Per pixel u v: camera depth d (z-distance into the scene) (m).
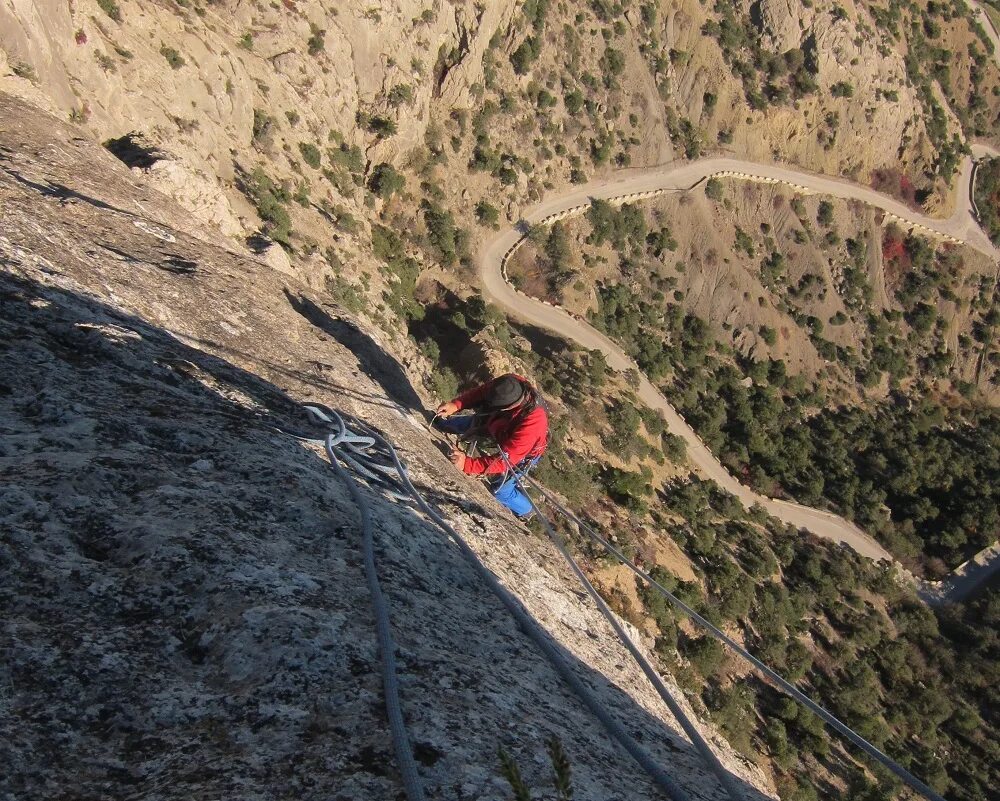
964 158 88.50
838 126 80.19
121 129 24.08
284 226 34.09
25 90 16.64
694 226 70.31
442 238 54.69
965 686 51.34
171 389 6.02
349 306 32.12
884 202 82.19
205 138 32.25
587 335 59.03
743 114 75.25
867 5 84.19
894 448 68.06
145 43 30.34
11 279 6.38
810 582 51.91
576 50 65.44
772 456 60.09
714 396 63.22
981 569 60.28
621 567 36.22
